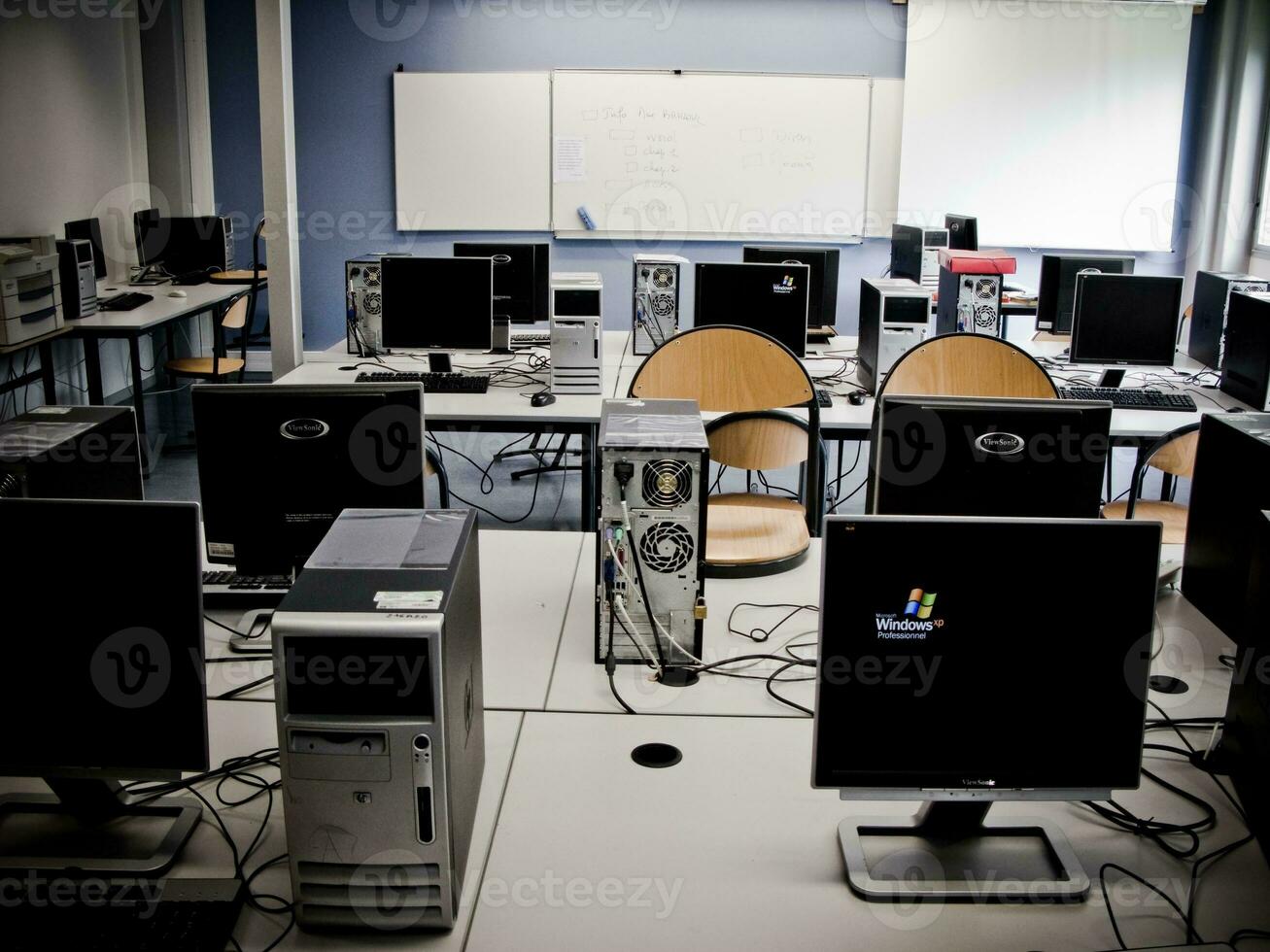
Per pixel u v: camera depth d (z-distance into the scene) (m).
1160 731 1.79
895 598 1.38
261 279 6.68
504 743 1.70
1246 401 4.12
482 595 2.27
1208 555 1.94
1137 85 7.23
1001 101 7.25
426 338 4.12
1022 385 3.19
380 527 1.51
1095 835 1.52
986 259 4.98
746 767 1.65
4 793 1.59
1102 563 1.39
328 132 7.35
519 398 3.98
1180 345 5.89
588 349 3.99
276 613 1.23
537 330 5.63
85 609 1.41
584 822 1.51
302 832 1.27
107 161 6.77
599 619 1.92
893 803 1.58
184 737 1.43
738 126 7.30
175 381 6.88
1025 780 1.42
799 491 4.27
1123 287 4.06
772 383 3.27
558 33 7.19
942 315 5.26
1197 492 1.99
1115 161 7.33
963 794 1.42
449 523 1.52
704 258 7.53
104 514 1.39
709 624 2.13
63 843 1.47
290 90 4.80
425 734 1.24
